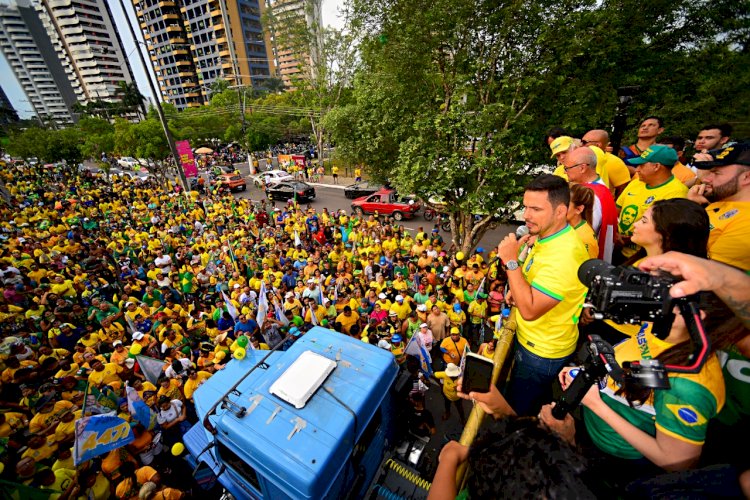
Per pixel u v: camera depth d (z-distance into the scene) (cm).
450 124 907
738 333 102
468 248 1252
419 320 880
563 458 94
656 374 100
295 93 4616
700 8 588
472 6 816
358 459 398
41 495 490
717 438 137
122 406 671
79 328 934
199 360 749
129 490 512
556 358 182
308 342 487
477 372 190
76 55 11269
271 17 3844
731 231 189
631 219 306
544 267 173
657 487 114
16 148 3762
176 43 8650
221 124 4134
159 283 1166
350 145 1330
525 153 862
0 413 636
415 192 1061
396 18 927
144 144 2825
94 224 1867
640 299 101
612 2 711
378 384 425
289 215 2056
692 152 580
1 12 10712
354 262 1341
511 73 883
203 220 2020
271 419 382
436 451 659
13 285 1092
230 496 482
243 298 1012
